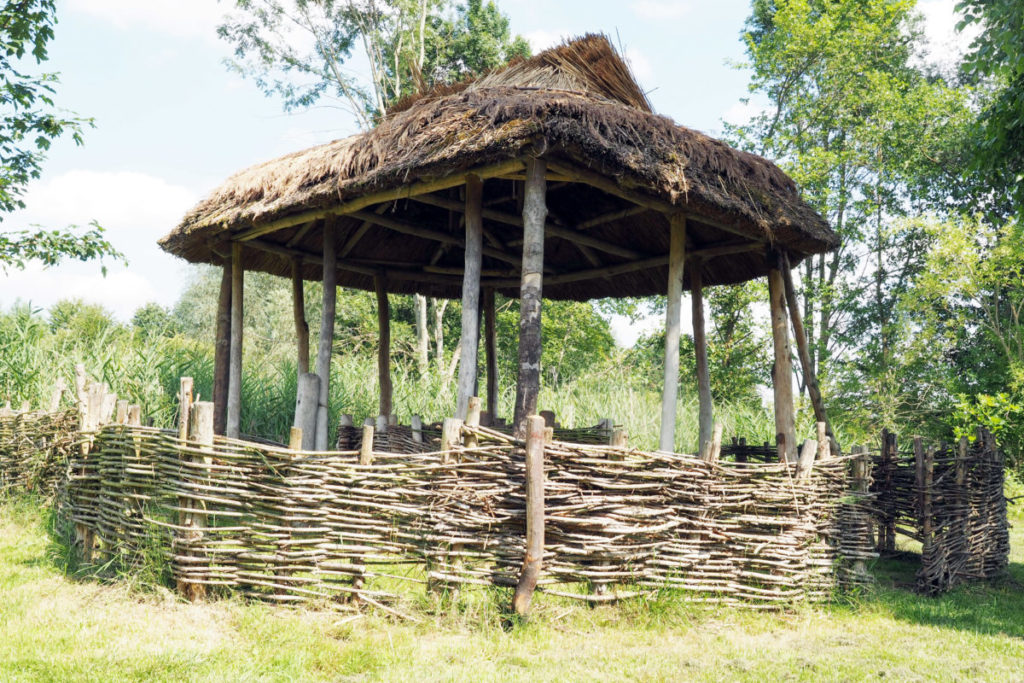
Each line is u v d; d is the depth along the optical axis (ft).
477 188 20.17
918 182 71.72
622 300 82.38
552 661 13.83
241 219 23.54
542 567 15.89
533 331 17.53
